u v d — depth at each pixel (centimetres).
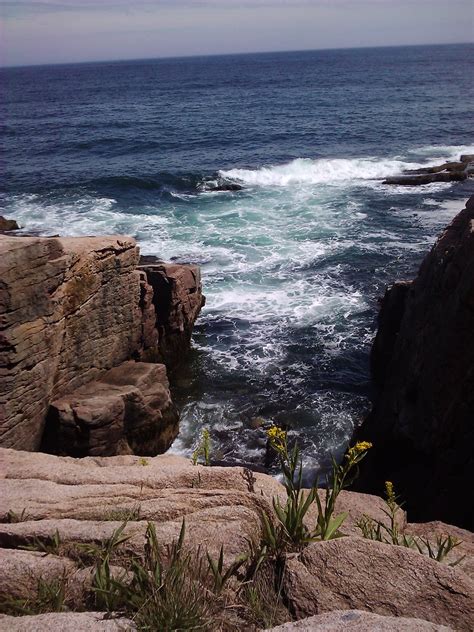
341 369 1559
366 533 429
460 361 891
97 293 1241
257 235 2403
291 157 3975
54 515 420
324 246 2280
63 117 6338
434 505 868
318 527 388
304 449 1276
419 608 312
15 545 374
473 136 4494
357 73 12219
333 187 3142
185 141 4650
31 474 504
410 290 1274
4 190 3170
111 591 307
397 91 7812
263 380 1530
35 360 1049
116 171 3591
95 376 1275
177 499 427
